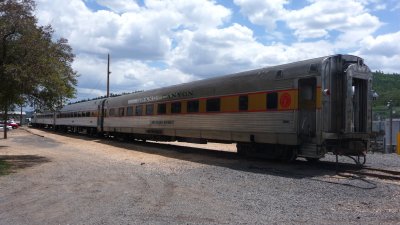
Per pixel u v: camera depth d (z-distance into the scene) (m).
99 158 19.98
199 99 21.11
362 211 8.36
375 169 14.34
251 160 18.09
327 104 14.31
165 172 14.52
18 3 18.17
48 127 67.12
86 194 10.44
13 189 11.31
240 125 17.95
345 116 14.39
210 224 7.45
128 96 31.08
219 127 19.38
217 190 10.90
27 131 58.00
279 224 7.44
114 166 16.50
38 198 10.00
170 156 20.80
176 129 23.36
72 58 21.16
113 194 10.39
